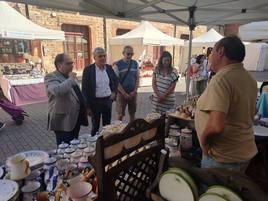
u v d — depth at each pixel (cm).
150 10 332
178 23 418
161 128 135
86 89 318
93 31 972
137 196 124
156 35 797
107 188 105
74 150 154
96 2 274
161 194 111
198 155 202
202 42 910
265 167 239
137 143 119
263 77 1360
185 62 1310
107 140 101
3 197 104
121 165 111
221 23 407
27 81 618
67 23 889
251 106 137
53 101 246
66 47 925
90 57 993
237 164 137
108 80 333
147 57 1098
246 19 384
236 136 135
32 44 800
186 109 247
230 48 132
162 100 362
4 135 428
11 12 548
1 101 474
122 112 399
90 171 128
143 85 1019
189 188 99
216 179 97
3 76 621
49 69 864
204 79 717
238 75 130
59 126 251
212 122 125
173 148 179
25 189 118
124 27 1072
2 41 734
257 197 88
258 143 238
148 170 129
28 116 519
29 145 382
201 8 329
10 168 125
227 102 125
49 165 136
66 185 114
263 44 1747
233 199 89
